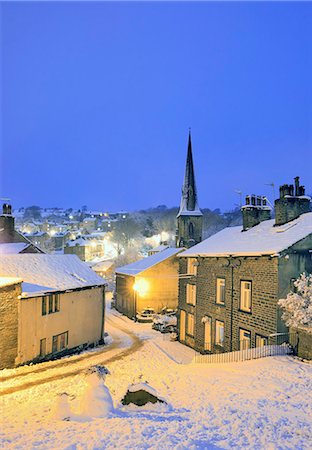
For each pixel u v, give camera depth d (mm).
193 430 8078
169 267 37594
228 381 12906
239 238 22562
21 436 8328
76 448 7105
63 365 19656
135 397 10609
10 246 36344
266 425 8398
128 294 39594
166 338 28266
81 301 24375
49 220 159250
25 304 19422
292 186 20828
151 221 129750
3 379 16594
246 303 19094
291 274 16703
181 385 13648
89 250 94375
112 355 22484
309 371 12672
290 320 14922
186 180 66875
